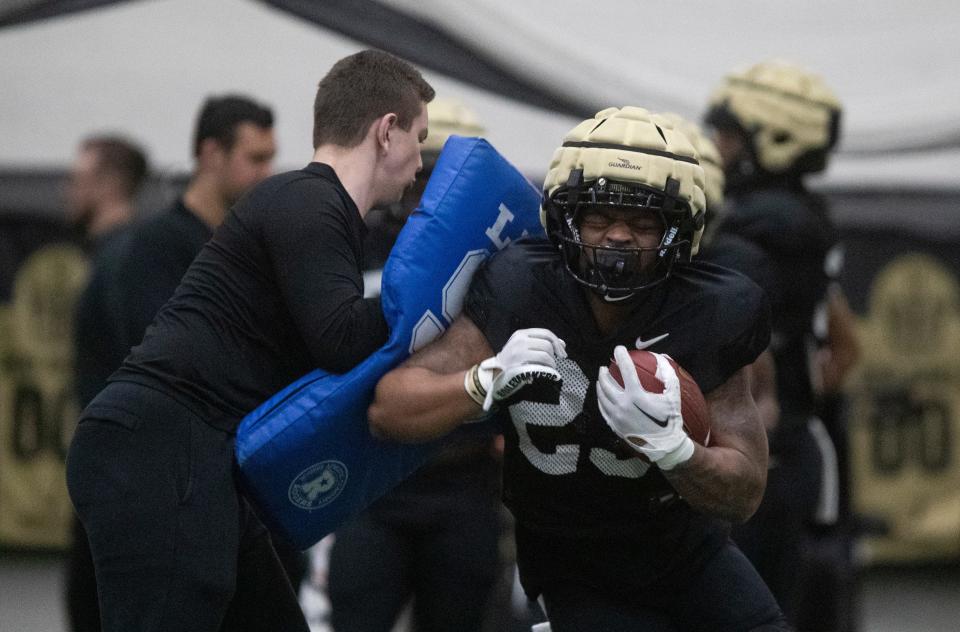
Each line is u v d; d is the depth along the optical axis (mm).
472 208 10547
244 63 19625
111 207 18766
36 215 20578
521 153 19391
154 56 19766
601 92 19328
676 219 9609
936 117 19641
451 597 14781
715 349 9836
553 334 9500
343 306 10062
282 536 10742
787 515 14938
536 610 11359
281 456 10203
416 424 9828
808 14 19391
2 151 20125
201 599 10023
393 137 10781
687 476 9422
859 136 19719
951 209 20000
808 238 14852
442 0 19234
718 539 10586
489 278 10039
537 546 10758
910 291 20469
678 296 9867
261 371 10453
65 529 21219
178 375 10234
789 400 15062
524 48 19266
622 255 9477
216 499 10141
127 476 10031
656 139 9711
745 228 14750
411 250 10281
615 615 10523
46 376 21062
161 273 14227
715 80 19344
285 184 10367
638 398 9164
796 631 16281
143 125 19875
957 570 23141
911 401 20844
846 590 16516
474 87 19328
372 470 10625
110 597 10047
